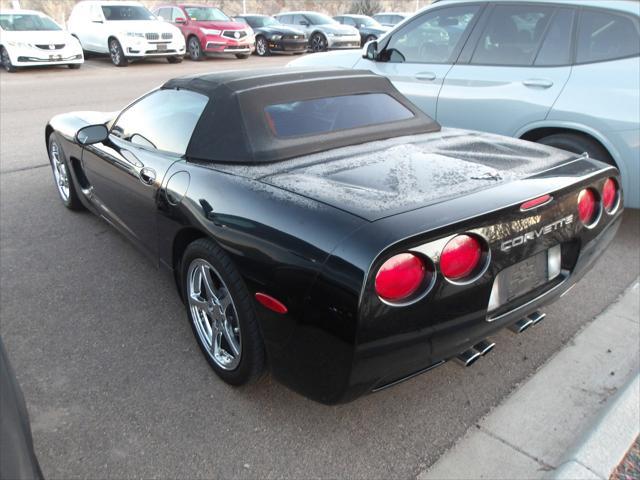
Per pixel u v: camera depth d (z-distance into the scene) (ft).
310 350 6.64
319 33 66.39
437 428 7.78
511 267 7.23
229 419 7.98
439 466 7.13
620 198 9.02
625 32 13.06
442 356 6.82
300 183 7.47
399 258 6.15
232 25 56.80
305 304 6.46
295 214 6.82
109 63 53.83
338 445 7.50
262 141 8.46
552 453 7.27
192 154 8.94
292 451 7.40
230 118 8.73
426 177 7.57
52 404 8.28
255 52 66.49
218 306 8.39
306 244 6.50
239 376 8.14
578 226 8.00
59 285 11.78
